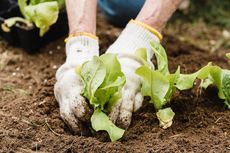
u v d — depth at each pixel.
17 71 1.59
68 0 1.35
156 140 1.23
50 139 1.23
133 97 1.25
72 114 1.24
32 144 1.22
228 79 1.34
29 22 1.64
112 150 1.18
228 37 1.95
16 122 1.29
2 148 1.21
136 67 1.28
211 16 2.08
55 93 1.29
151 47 1.29
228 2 2.15
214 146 1.22
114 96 1.22
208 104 1.38
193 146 1.21
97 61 1.21
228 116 1.34
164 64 1.29
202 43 1.89
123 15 1.80
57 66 1.61
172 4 1.34
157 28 1.34
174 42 1.80
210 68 1.32
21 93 1.46
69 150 1.20
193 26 2.01
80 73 1.22
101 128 1.19
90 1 1.34
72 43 1.31
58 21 1.70
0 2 1.78
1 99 1.42
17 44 1.71
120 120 1.23
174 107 1.35
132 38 1.33
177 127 1.29
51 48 1.71
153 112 1.31
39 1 1.60
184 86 1.29
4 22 1.64
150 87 1.25
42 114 1.33
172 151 1.19
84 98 1.22
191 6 2.10
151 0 1.35
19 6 1.67
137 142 1.24
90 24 1.32
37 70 1.59
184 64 1.60
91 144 1.19
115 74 1.21
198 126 1.30
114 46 1.33
